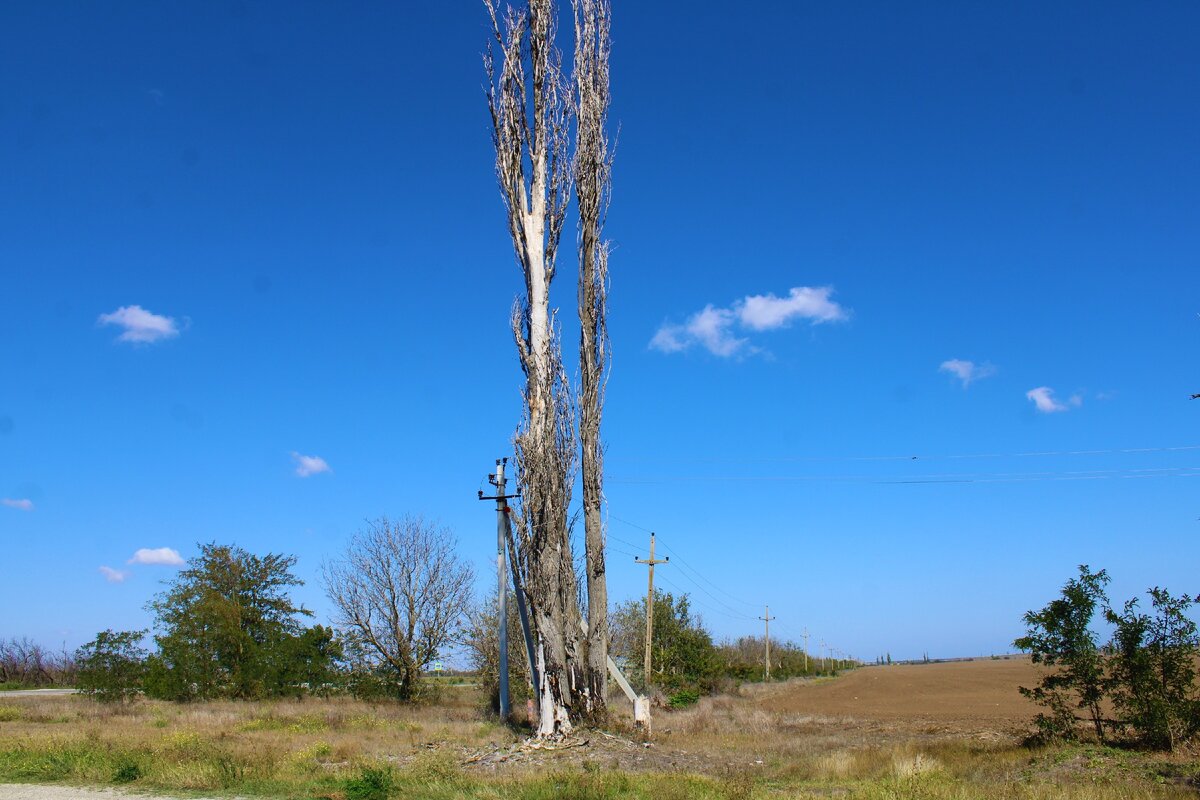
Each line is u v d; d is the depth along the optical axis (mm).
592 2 26328
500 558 30203
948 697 51750
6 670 68438
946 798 13445
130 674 42750
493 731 26578
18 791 14789
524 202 25000
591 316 25234
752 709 41375
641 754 20812
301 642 45375
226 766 16047
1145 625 18438
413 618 43875
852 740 25516
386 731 27406
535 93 25688
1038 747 19609
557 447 23766
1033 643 19672
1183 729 17656
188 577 45719
